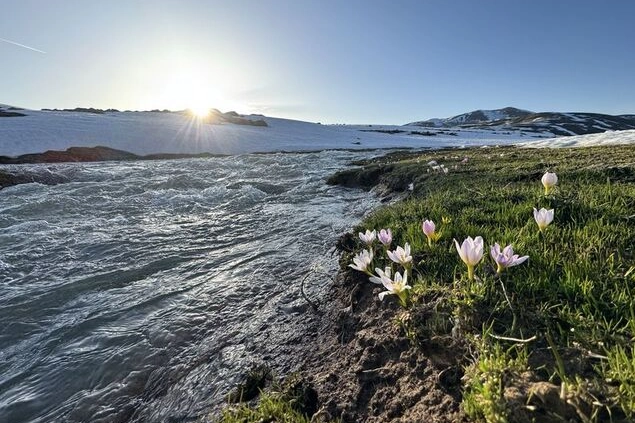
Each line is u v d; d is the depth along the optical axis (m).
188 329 4.95
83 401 3.77
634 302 2.55
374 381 3.02
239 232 9.99
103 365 4.30
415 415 2.50
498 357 2.33
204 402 3.52
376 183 15.93
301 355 3.93
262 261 7.28
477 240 2.89
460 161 15.45
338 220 10.12
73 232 10.41
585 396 1.95
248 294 5.83
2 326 5.36
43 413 3.66
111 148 56.00
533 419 1.91
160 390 3.85
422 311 3.15
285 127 118.19
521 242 3.81
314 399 3.13
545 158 13.42
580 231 3.91
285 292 5.63
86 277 7.11
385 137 107.19
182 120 100.44
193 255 8.18
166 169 27.38
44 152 48.34
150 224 11.30
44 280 7.03
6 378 4.23
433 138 105.81
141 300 5.95
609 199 4.96
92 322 5.32
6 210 13.39
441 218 5.20
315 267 6.40
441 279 3.57
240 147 67.88
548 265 3.30
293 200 14.33
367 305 4.15
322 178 20.02
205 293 6.03
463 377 2.40
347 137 101.81
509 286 3.12
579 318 2.54
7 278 7.17
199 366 4.14
